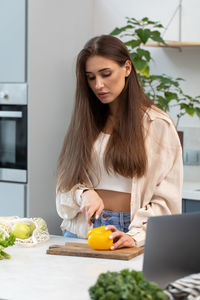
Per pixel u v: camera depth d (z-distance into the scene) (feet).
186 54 12.09
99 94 6.53
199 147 11.98
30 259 5.32
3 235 5.89
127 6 12.71
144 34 11.16
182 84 12.18
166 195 6.45
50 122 11.48
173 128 6.66
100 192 6.78
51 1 11.32
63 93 11.83
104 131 6.89
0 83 11.27
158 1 12.36
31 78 10.87
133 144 6.48
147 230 4.18
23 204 10.98
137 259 5.34
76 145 6.86
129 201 6.68
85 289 4.30
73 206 6.73
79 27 12.36
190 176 12.07
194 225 4.38
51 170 11.57
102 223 6.71
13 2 10.95
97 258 5.38
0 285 4.41
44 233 6.23
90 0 12.82
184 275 4.33
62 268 4.96
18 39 10.93
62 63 11.76
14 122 11.14
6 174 11.27
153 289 3.73
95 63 6.40
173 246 4.28
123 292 3.66
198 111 11.27
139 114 6.63
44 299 4.04
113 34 11.38
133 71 6.75
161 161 6.53
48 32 11.28
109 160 6.57
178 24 12.16
